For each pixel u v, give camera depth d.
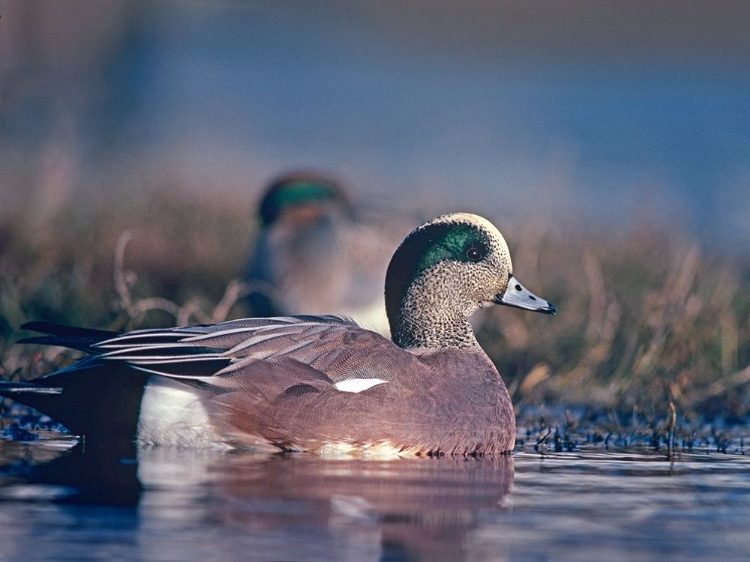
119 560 6.11
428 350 10.45
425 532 6.77
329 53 42.53
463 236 10.64
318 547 6.43
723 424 11.67
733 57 42.62
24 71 22.03
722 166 30.55
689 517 7.27
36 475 8.05
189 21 41.66
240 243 17.42
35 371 11.70
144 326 13.71
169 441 9.48
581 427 11.26
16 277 14.23
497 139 33.72
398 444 9.55
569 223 21.73
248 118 34.94
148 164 24.89
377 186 26.33
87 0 25.72
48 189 17.72
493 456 9.72
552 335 14.26
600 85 40.25
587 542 6.64
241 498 7.47
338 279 14.50
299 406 9.45
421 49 43.38
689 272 14.16
